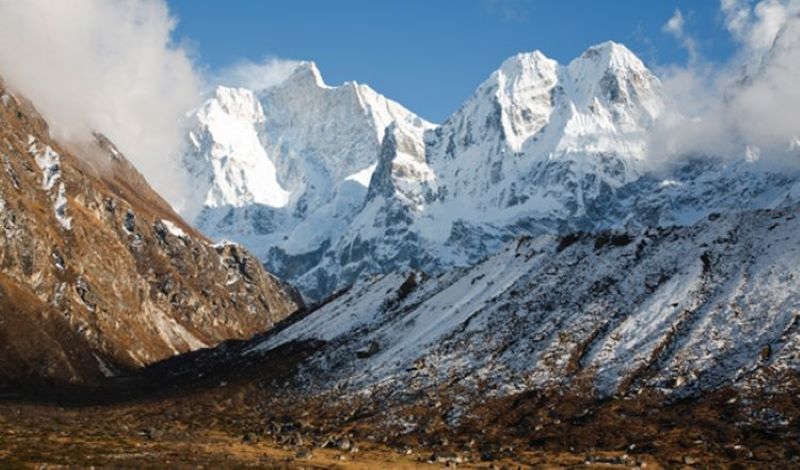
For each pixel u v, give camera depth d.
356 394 170.25
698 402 137.00
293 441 136.38
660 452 120.06
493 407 149.75
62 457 104.25
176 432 147.12
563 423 139.25
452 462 116.56
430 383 166.12
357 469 106.81
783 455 113.62
